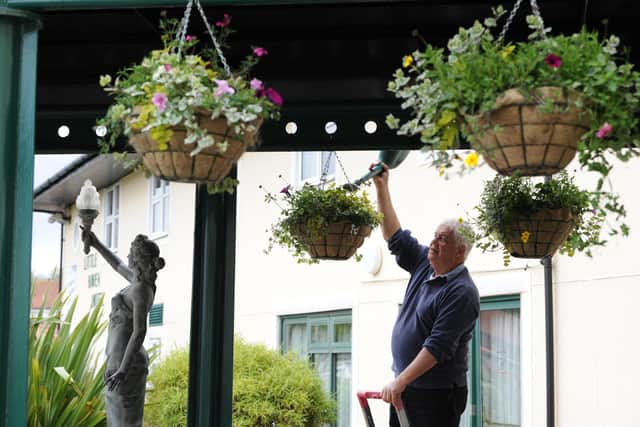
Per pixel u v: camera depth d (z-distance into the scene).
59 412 6.31
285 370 8.80
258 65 4.77
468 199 8.45
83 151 5.06
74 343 6.71
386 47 4.67
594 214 4.75
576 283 7.27
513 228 4.69
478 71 2.64
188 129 2.75
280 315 11.49
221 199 4.91
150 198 15.39
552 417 7.41
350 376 10.17
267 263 11.79
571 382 7.29
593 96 2.60
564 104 2.58
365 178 5.17
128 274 5.18
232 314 4.89
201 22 4.48
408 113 4.77
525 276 7.78
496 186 4.72
